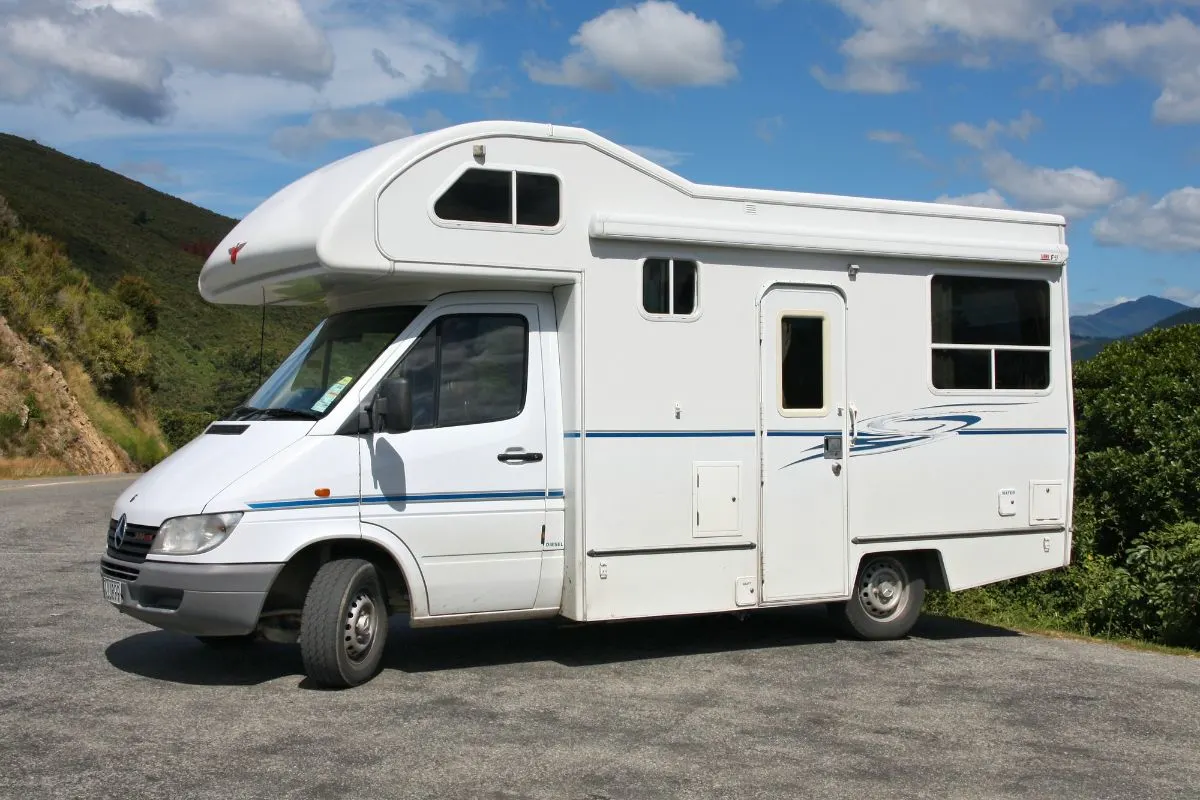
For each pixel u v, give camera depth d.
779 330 8.38
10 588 10.27
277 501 6.79
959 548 8.99
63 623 8.81
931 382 8.91
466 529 7.35
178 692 6.88
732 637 8.99
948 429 8.96
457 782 5.39
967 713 6.87
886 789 5.46
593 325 7.71
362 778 5.41
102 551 12.73
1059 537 9.38
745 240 8.15
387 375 7.26
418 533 7.20
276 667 7.56
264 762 5.61
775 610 10.27
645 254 7.90
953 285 9.05
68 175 84.62
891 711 6.86
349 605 6.98
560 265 7.62
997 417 9.16
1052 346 9.44
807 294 8.48
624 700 6.95
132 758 5.62
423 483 7.22
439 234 7.28
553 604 7.71
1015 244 9.21
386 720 6.37
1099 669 8.22
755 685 7.42
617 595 7.73
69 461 29.55
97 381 35.78
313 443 6.96
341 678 6.93
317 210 7.28
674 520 7.93
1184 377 12.42
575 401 7.64
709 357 8.09
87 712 6.41
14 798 5.04
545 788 5.34
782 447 8.34
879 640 8.97
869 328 8.70
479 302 7.64
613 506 7.71
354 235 7.05
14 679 7.12
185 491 6.82
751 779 5.54
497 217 7.46
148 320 46.12
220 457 7.04
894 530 8.74
